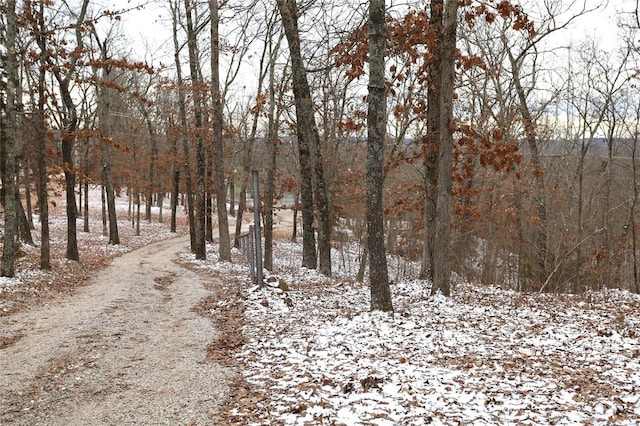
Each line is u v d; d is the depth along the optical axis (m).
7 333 8.70
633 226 21.28
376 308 10.02
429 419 4.99
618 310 11.46
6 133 13.23
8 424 5.08
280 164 28.58
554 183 24.36
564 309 11.59
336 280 16.50
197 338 8.69
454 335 8.57
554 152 24.42
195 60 23.03
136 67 15.49
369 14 9.30
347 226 36.59
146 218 46.75
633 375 6.60
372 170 9.70
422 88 13.33
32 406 5.57
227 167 33.25
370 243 10.00
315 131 17.05
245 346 8.09
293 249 35.97
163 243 33.16
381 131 9.59
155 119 38.00
